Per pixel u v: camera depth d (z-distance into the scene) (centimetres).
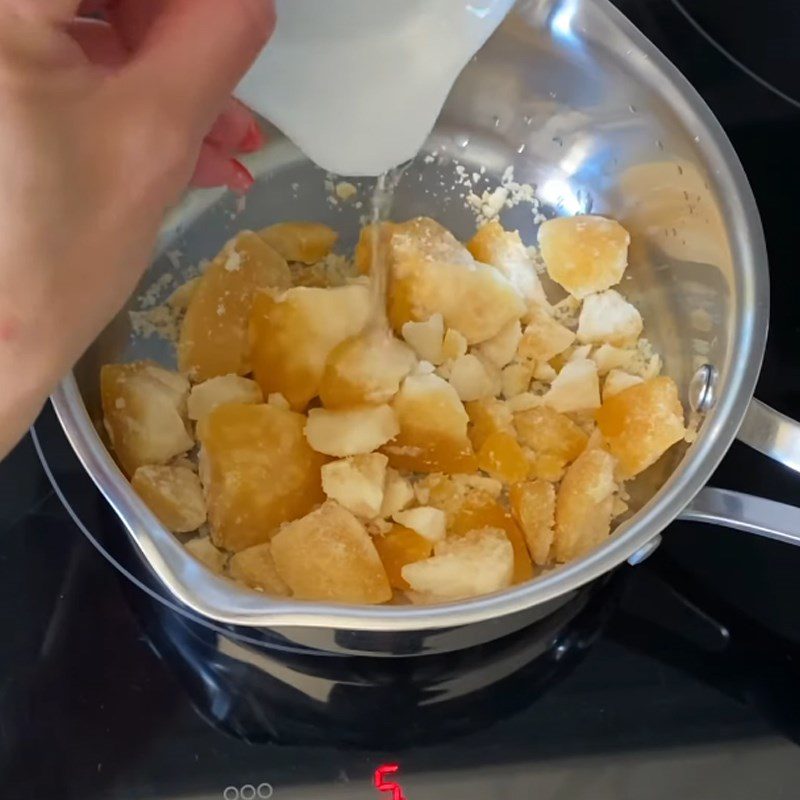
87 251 18
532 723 24
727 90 33
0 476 27
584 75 31
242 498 27
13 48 16
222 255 31
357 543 26
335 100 25
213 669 25
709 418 25
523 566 28
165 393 29
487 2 25
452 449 29
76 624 25
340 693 25
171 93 18
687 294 31
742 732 24
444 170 35
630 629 26
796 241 31
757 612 26
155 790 23
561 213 35
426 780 24
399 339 31
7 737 24
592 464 28
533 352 32
